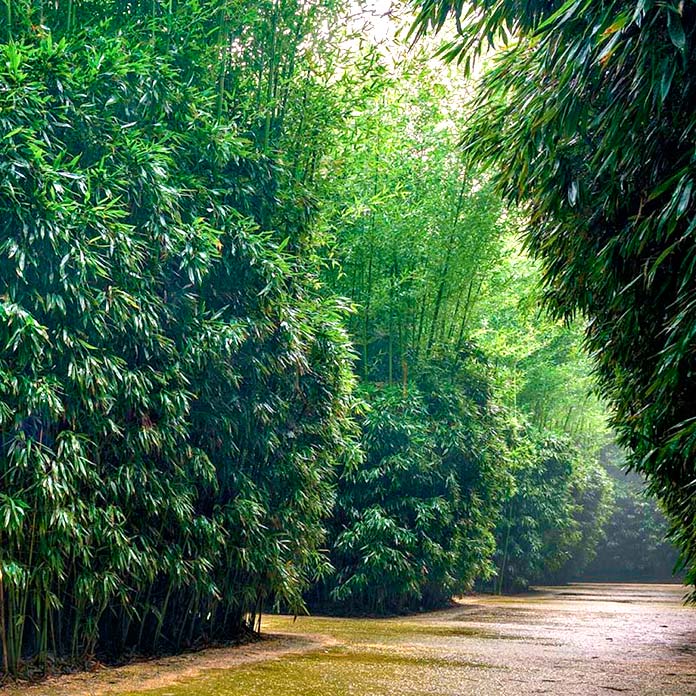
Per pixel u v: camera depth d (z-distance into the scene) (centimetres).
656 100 258
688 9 236
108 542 387
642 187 312
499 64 386
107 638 437
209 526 450
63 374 369
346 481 827
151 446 420
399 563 801
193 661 443
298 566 564
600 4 242
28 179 335
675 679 410
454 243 833
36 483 337
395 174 803
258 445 512
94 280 378
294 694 345
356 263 826
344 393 599
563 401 1556
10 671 358
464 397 926
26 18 367
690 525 359
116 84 392
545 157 327
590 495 1847
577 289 386
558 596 1384
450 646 555
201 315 449
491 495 1015
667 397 309
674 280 312
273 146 568
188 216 457
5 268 339
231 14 499
